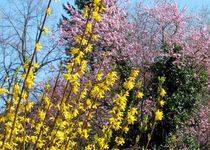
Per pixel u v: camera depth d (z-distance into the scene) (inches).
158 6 779.4
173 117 651.5
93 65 733.3
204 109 715.4
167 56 702.5
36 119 284.2
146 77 703.7
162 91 295.6
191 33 772.6
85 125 288.8
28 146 286.2
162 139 641.0
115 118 283.6
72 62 242.4
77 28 795.4
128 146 636.1
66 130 274.4
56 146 284.8
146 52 724.0
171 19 765.9
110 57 733.9
